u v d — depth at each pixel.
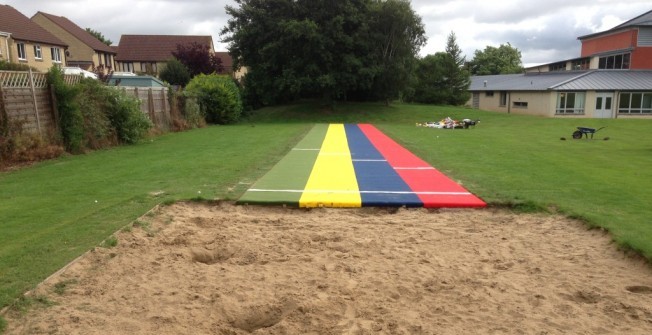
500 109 47.97
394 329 4.21
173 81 45.53
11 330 3.99
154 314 4.38
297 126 29.20
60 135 14.36
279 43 35.09
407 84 39.00
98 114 16.06
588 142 19.27
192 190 9.03
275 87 37.28
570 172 11.30
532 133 23.75
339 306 4.64
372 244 6.38
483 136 21.64
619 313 4.51
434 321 4.35
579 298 4.88
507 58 89.56
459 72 50.50
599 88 38.56
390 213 8.05
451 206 8.18
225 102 31.20
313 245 6.34
